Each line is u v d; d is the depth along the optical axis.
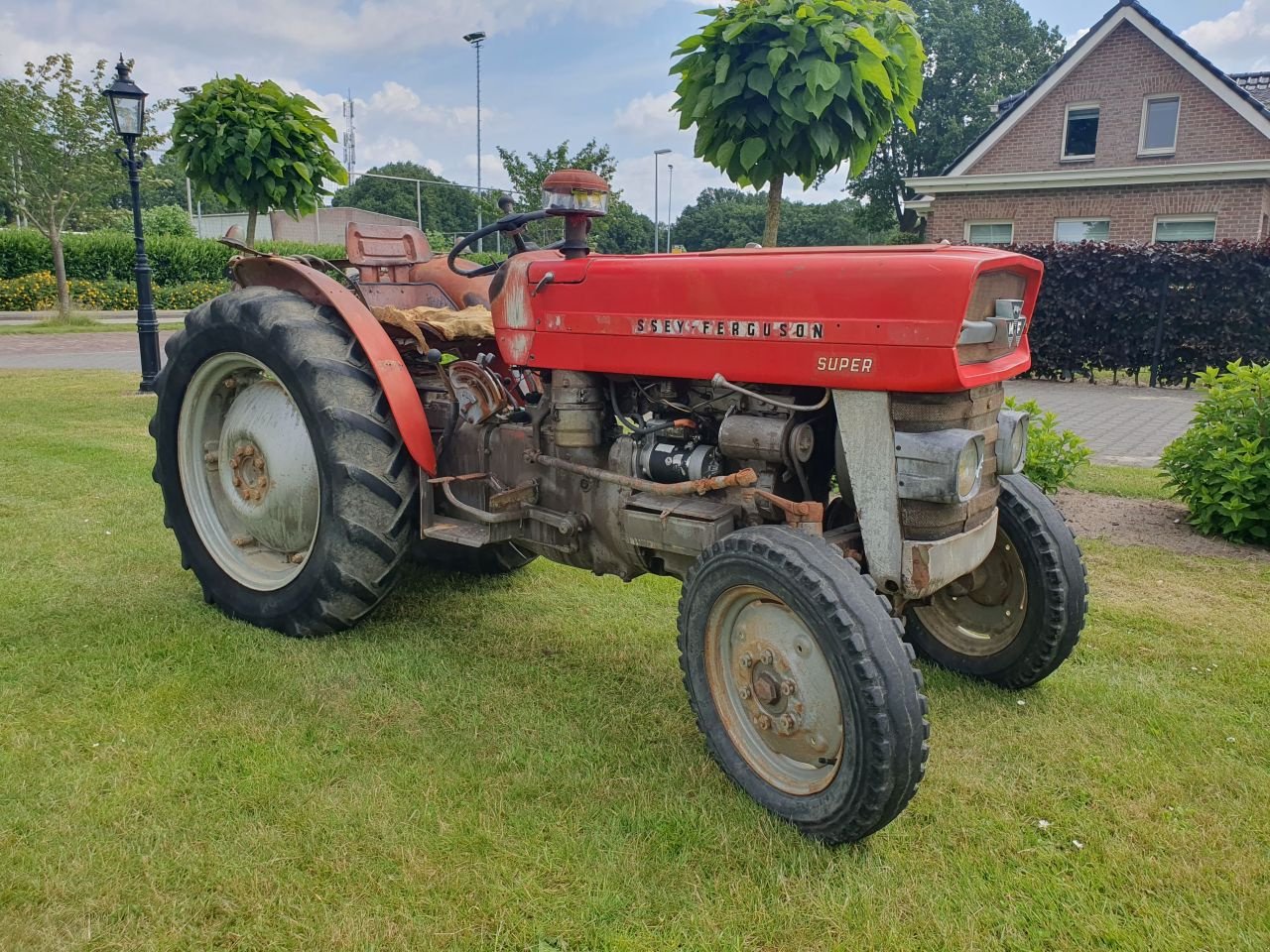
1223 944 2.07
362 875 2.21
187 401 3.85
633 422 3.07
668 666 3.46
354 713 3.00
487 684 3.26
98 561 4.38
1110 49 18.66
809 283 2.48
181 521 3.89
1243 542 5.10
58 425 8.03
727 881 2.23
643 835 2.39
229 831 2.36
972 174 20.61
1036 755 2.85
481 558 4.25
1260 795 2.63
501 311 3.23
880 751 2.19
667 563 2.97
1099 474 6.66
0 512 5.18
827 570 2.30
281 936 2.02
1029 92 19.53
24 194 20.14
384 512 3.37
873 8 5.25
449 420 3.54
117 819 2.39
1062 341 12.95
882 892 2.21
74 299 26.22
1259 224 16.92
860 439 2.49
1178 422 9.41
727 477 2.64
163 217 37.00
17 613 3.72
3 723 2.84
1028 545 3.11
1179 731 3.00
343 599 3.43
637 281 2.84
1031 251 12.93
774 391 2.70
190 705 3.00
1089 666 3.52
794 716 2.45
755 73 5.15
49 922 2.04
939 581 2.50
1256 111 17.38
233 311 3.58
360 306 3.53
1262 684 3.34
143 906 2.10
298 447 3.59
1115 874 2.30
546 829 2.40
